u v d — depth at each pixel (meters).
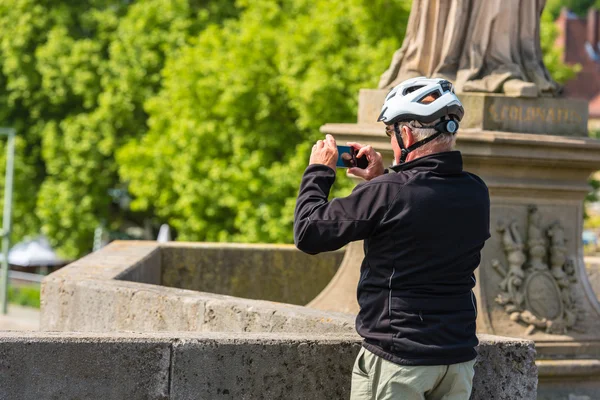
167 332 8.29
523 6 15.12
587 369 14.37
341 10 47.66
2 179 70.62
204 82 51.88
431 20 15.20
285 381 8.34
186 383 8.09
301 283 19.42
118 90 66.62
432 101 7.89
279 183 47.91
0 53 73.00
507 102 14.50
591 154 14.59
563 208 15.00
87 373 7.88
